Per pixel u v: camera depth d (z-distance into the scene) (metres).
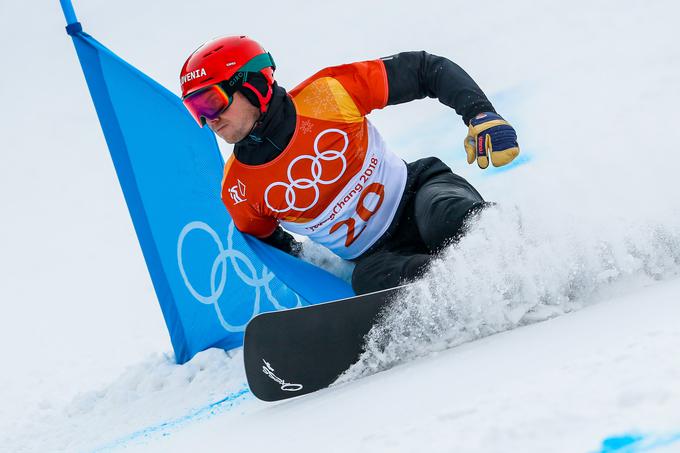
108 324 25.86
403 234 13.27
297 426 7.94
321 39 47.38
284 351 9.79
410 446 5.70
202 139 16.98
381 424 6.71
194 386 14.23
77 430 13.66
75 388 18.33
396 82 12.75
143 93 16.22
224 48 12.02
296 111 12.50
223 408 11.86
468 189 12.94
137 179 15.95
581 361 6.47
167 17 54.09
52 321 28.94
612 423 5.02
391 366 9.87
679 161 10.78
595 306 9.19
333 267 14.30
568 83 28.75
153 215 16.00
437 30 43.69
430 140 30.33
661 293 8.62
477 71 35.75
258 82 12.09
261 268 17.55
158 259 15.89
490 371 7.38
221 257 16.86
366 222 13.10
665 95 22.02
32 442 13.80
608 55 30.39
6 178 52.28
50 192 49.91
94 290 32.94
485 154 11.80
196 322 16.08
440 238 11.70
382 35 45.47
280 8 51.94
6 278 38.44
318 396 9.52
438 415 6.18
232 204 13.31
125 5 56.31
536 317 9.45
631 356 6.14
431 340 9.77
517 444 5.12
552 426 5.22
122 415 13.73
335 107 12.52
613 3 37.50
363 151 12.80
